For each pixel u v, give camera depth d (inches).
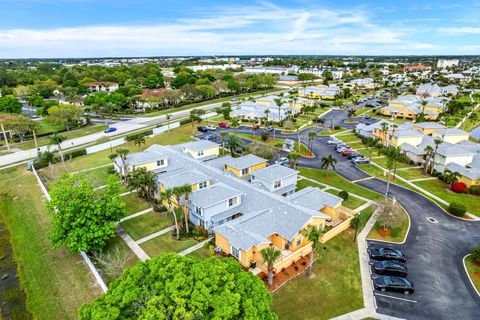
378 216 1744.6
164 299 774.5
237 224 1483.8
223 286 824.9
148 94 5674.2
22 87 6501.0
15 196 2218.3
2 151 3211.1
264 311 835.4
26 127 3489.2
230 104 5290.4
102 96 5275.6
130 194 2129.7
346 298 1218.0
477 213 1876.2
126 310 789.2
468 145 2802.7
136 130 3978.8
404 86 7672.2
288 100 5187.0
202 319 751.1
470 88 7007.9
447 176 2249.0
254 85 7357.3
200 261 900.0
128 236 1651.1
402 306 1185.4
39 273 1433.3
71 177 1669.5
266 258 1210.6
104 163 2800.2
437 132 3240.7
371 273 1360.7
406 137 3002.0
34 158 2906.0
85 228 1406.3
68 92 6525.6
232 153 2827.3
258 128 3969.0
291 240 1406.3
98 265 1429.6
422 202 2011.6
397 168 2608.3
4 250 1640.0
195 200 1665.8
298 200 1732.3
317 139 3491.6
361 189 2202.3
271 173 2048.5
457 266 1413.6
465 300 1218.0
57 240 1444.4
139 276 861.8
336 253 1493.6
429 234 1660.9
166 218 1798.7
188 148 2618.1
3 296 1310.3
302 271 1365.7
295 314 1138.7
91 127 4138.8
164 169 2281.0
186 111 5162.4
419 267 1406.3
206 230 1648.6
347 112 4950.8
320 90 6309.1
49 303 1250.0
